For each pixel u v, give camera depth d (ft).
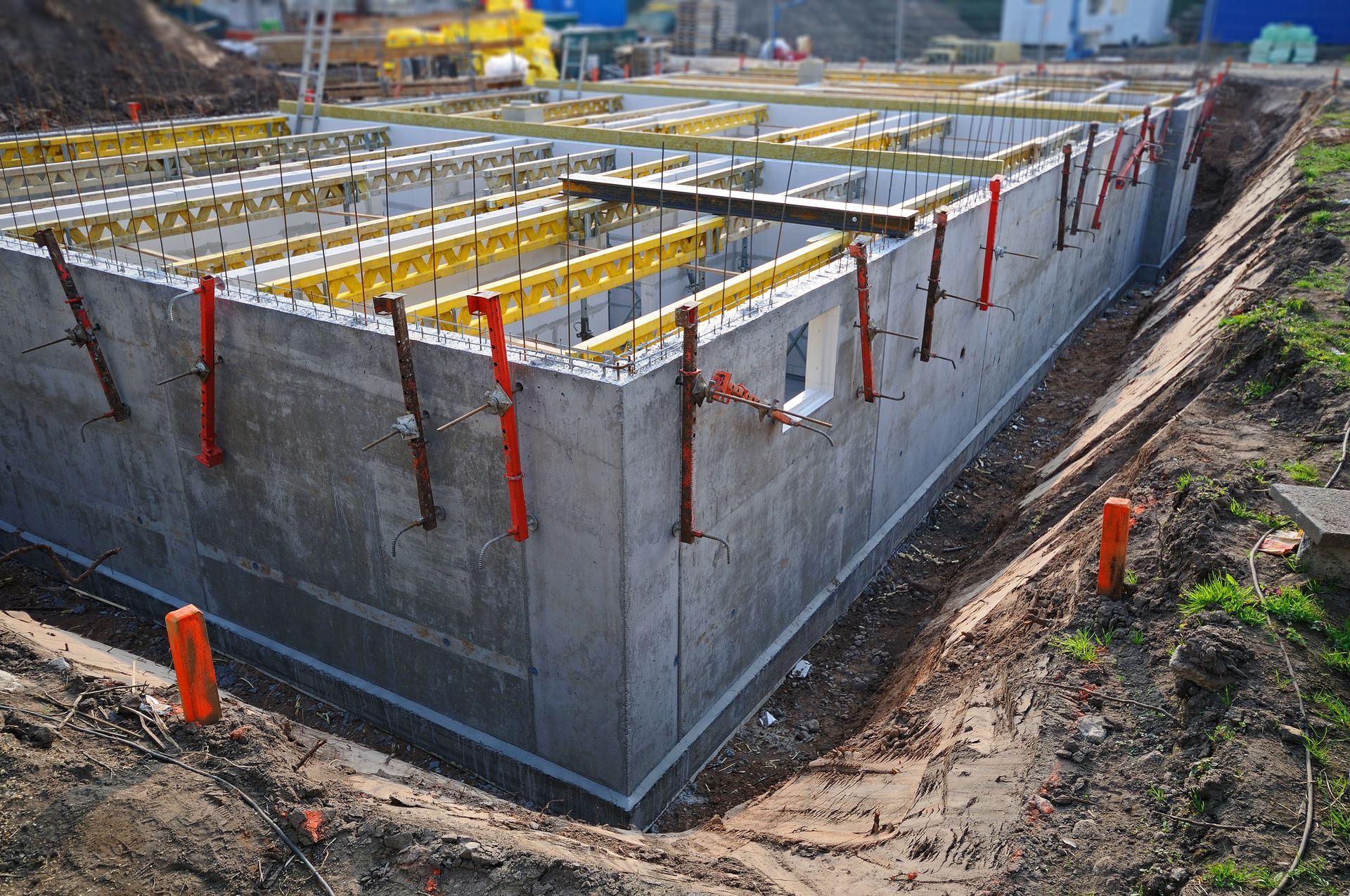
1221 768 23.43
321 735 31.48
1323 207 56.13
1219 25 198.80
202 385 36.37
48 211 43.45
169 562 43.45
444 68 148.66
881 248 41.45
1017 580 37.27
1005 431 64.59
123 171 54.80
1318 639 26.48
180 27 119.14
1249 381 40.09
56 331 41.06
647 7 256.32
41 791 24.61
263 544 39.22
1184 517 31.60
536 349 30.37
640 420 28.55
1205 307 58.08
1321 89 107.65
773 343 34.99
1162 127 88.99
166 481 41.09
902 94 95.81
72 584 40.57
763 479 36.55
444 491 32.76
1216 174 114.21
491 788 36.47
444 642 35.73
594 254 40.19
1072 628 29.91
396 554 35.22
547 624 32.45
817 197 50.75
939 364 51.01
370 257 40.32
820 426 39.86
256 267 37.45
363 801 25.17
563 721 33.71
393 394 32.30
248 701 40.47
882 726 34.40
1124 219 85.71
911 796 27.61
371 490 34.65
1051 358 73.05
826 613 44.73
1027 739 26.30
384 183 54.29
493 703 35.50
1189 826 22.76
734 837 29.45
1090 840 23.07
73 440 43.68
